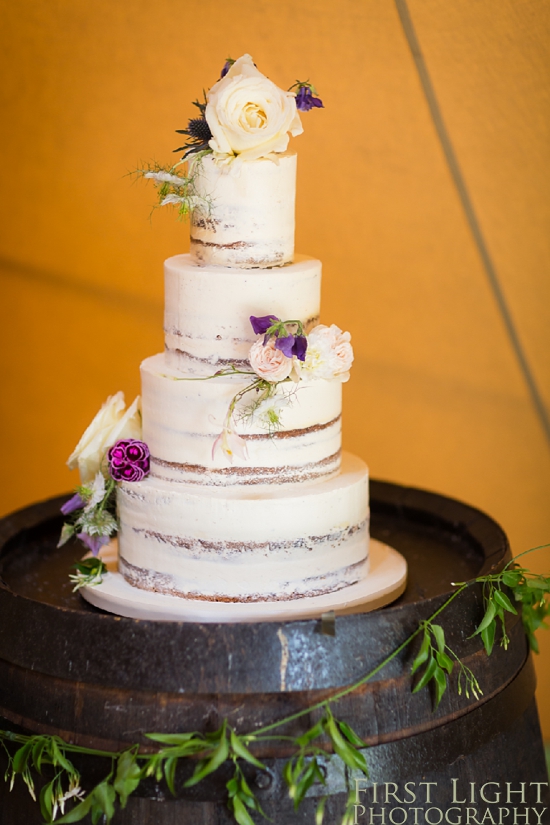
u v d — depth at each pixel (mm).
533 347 2082
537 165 1998
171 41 2051
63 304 2186
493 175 2021
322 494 1438
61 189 2137
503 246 2051
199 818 1337
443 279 2094
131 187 2121
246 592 1432
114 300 2178
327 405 1465
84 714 1357
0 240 2166
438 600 1401
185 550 1437
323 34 2016
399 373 2150
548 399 2094
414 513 1772
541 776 1509
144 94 2078
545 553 2145
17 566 1649
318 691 1338
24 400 2230
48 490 2264
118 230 2146
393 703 1359
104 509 1543
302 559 1438
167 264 1466
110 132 2102
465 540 1702
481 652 1423
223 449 1405
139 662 1343
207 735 1320
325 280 2129
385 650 1361
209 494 1429
